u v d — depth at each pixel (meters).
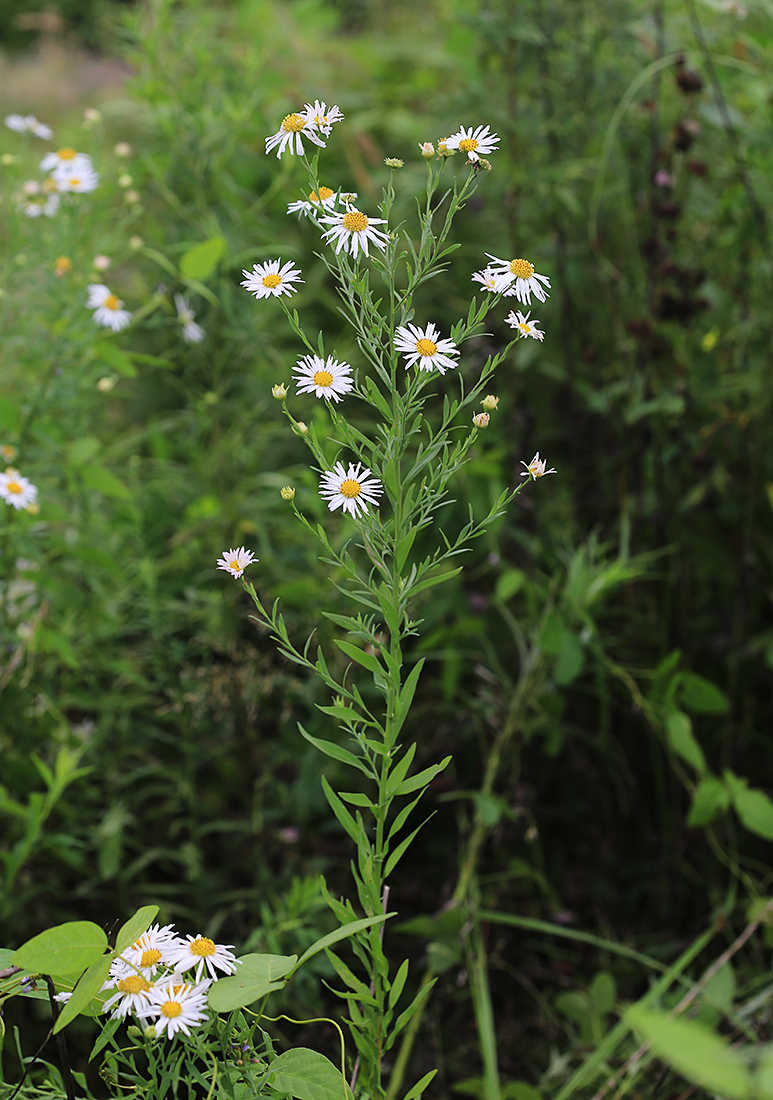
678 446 1.20
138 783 1.26
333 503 0.74
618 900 1.22
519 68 1.32
